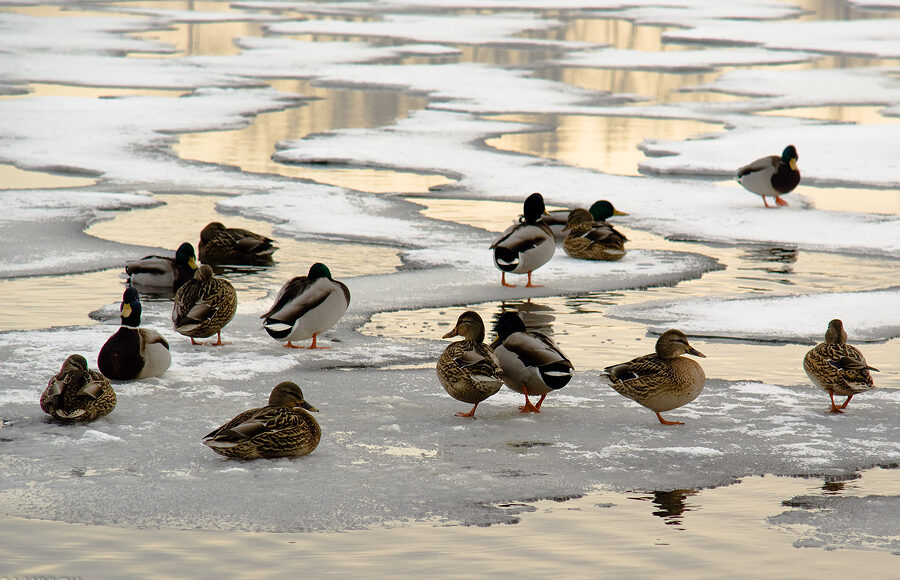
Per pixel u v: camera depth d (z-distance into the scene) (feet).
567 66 181.47
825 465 31.99
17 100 131.03
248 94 144.46
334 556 25.63
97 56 180.55
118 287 56.59
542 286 57.93
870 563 25.48
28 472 30.37
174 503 28.48
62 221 72.59
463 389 35.45
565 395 39.09
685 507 28.76
